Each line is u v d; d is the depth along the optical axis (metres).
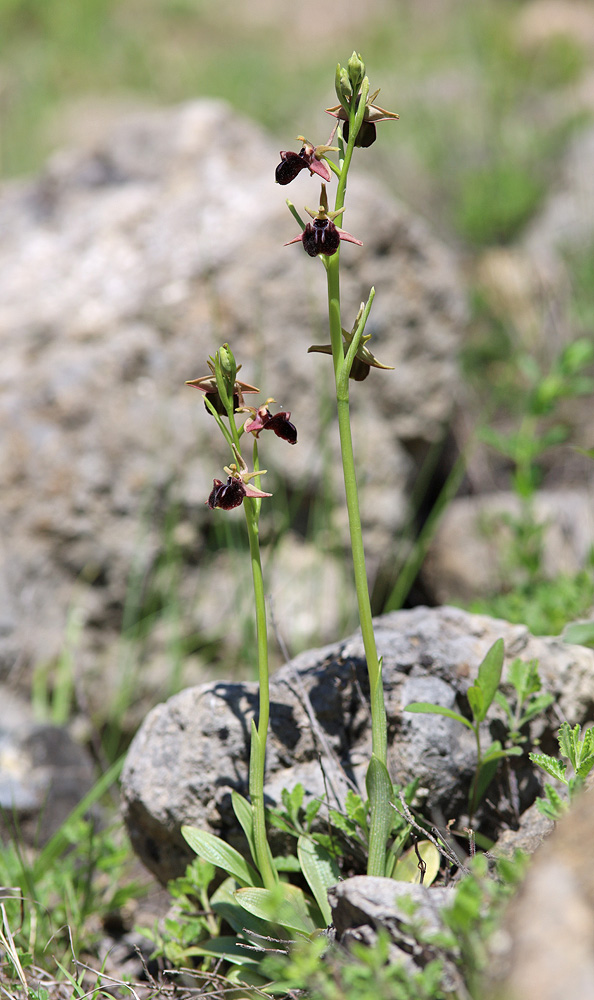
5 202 4.39
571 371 3.36
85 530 3.59
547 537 3.95
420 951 1.34
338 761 1.97
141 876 2.58
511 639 2.11
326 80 10.39
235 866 1.76
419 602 4.18
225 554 3.73
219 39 12.97
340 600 3.70
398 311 4.04
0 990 1.79
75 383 3.66
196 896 2.03
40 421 3.63
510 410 5.00
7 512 3.55
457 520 4.22
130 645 3.59
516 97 8.67
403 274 4.06
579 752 1.62
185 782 1.96
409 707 1.77
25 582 3.52
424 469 4.27
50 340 3.77
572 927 1.04
